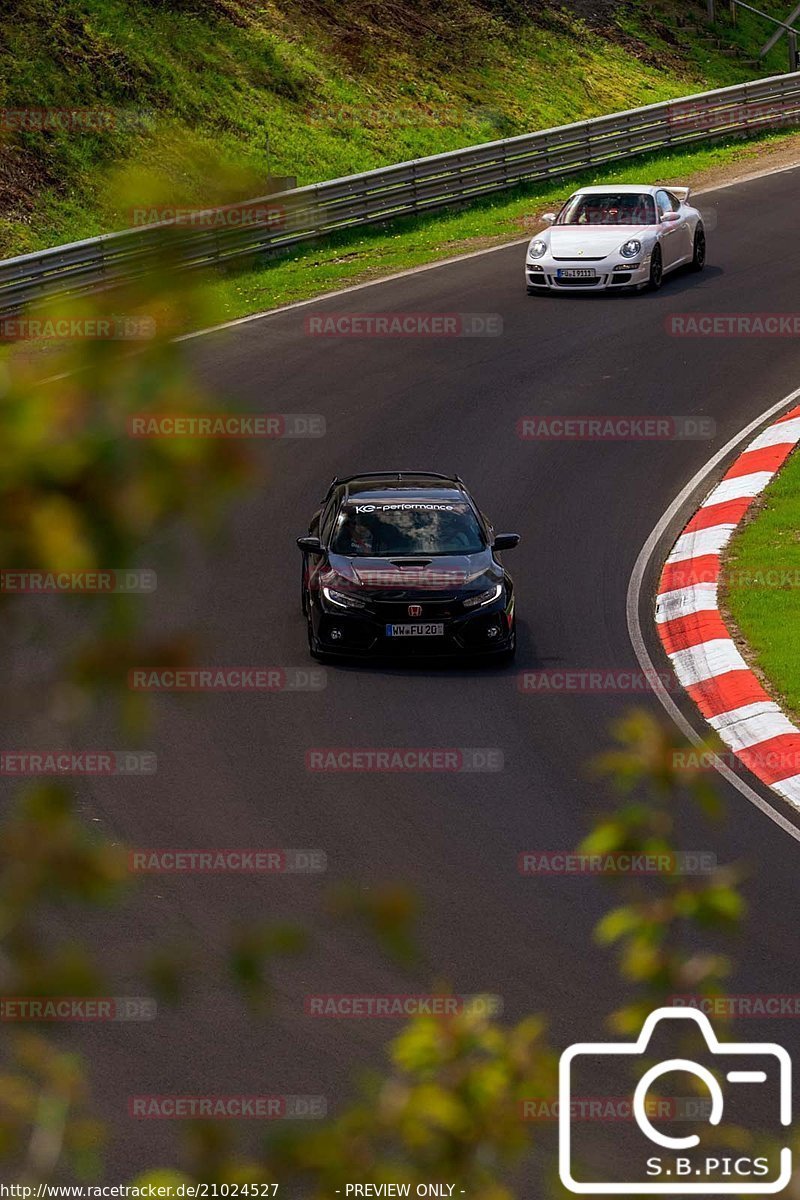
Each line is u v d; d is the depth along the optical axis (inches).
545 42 6412.4
